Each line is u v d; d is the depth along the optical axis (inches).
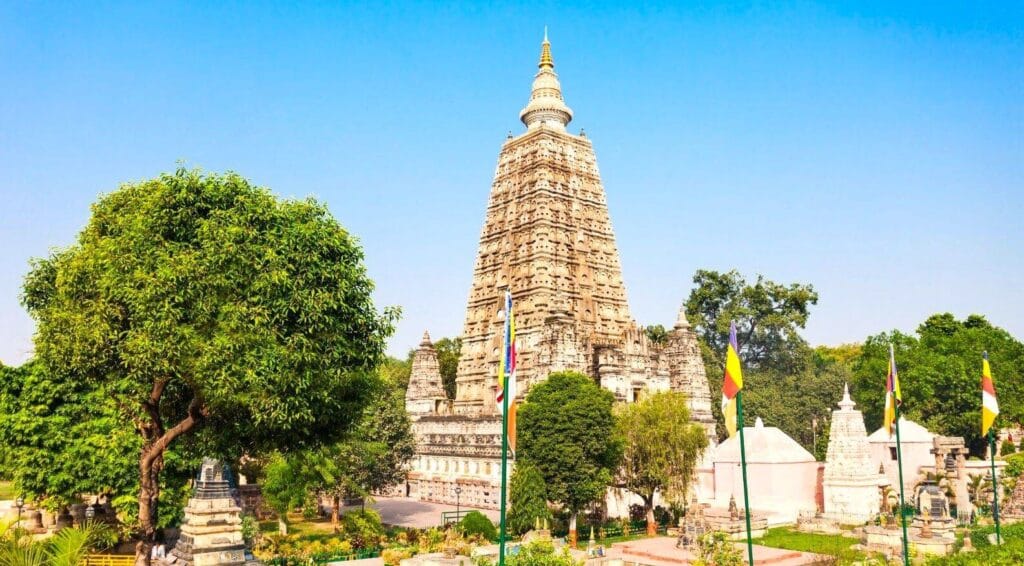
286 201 1804.9
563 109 4544.8
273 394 1576.0
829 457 3243.1
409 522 3425.2
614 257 4434.1
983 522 2822.3
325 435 1950.1
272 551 2381.9
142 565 1745.8
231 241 1598.2
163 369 1573.6
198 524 1647.4
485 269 4451.3
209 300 1576.0
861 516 3075.8
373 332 1860.2
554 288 4106.8
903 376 4653.1
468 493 3929.6
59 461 2130.9
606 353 3929.6
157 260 1595.7
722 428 5354.3
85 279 1664.6
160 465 1836.9
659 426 3063.5
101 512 2479.1
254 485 3363.7
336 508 3174.2
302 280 1659.7
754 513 3105.3
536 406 2970.0
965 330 4904.0
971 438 4613.7
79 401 2223.2
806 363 5762.8
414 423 4483.3
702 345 5600.4
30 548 1219.9
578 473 2817.4
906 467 3646.7
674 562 2436.0
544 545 1903.3
